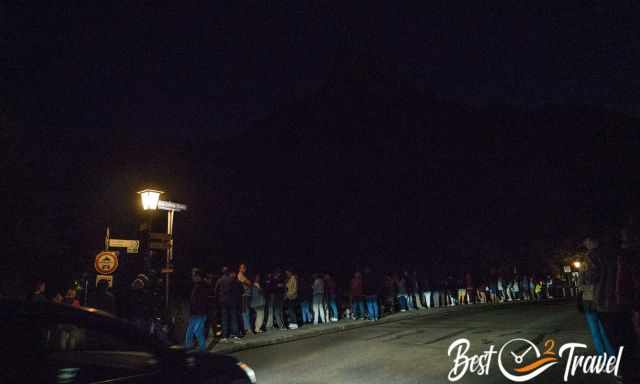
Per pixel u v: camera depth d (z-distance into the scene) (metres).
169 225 12.86
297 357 10.94
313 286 17.80
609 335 6.68
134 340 3.52
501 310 22.97
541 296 37.34
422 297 25.11
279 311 15.73
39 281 10.16
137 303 10.62
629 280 6.27
